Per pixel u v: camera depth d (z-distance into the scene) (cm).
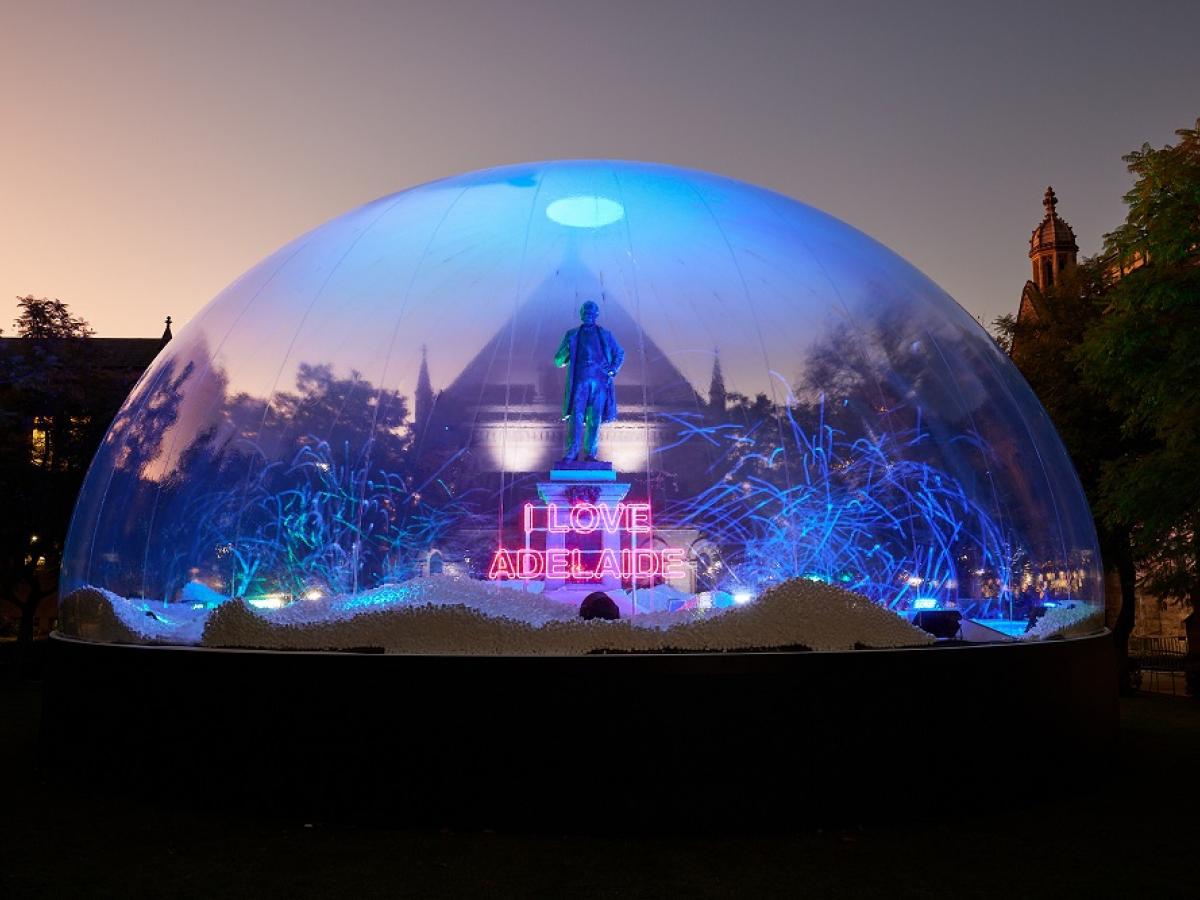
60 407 3297
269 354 1489
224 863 868
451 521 1445
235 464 1417
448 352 1513
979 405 1486
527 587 1426
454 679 994
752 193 1714
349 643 1078
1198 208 1928
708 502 1432
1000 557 1397
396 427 1462
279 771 1028
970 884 818
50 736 1293
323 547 1393
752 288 1533
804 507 1391
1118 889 805
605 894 786
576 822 959
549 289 1547
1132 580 2714
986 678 1081
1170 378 1950
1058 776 1156
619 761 966
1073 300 2875
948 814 1033
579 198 1619
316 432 1434
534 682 982
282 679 1039
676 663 982
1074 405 2773
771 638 1059
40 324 3366
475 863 867
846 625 1088
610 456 1477
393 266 1557
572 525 1444
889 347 1489
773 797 973
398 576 1394
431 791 983
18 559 3219
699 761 970
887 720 1016
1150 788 1208
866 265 1598
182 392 1518
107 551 1476
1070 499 1539
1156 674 3325
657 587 1417
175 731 1088
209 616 1175
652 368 1507
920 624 1258
